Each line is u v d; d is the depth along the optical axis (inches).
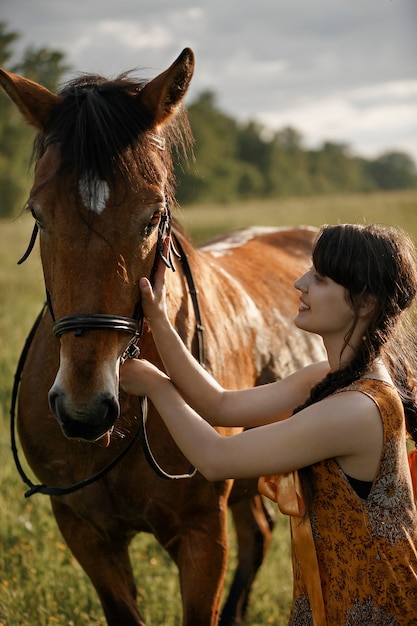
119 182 76.7
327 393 71.9
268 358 123.6
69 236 75.6
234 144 2586.1
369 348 71.7
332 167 3284.9
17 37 1055.0
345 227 73.3
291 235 171.2
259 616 137.6
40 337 103.3
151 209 77.9
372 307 71.9
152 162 80.0
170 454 95.5
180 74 84.0
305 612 75.3
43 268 81.5
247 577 138.7
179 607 133.6
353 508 69.7
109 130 77.8
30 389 101.5
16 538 148.8
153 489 96.8
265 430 70.9
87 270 75.2
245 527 141.6
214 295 112.2
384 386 71.2
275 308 133.0
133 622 105.7
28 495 98.4
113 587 104.8
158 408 76.3
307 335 138.1
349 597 70.0
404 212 604.4
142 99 84.2
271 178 2650.1
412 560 70.6
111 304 75.6
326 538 71.1
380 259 71.0
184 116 90.1
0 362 220.2
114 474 96.9
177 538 101.7
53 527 152.9
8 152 919.0
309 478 71.3
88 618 127.3
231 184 2133.4
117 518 100.8
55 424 97.9
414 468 78.5
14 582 134.2
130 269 77.1
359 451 68.9
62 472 100.3
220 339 107.7
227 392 82.5
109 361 75.0
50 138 81.2
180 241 107.9
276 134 2854.3
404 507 71.4
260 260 146.9
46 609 126.9
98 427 73.5
